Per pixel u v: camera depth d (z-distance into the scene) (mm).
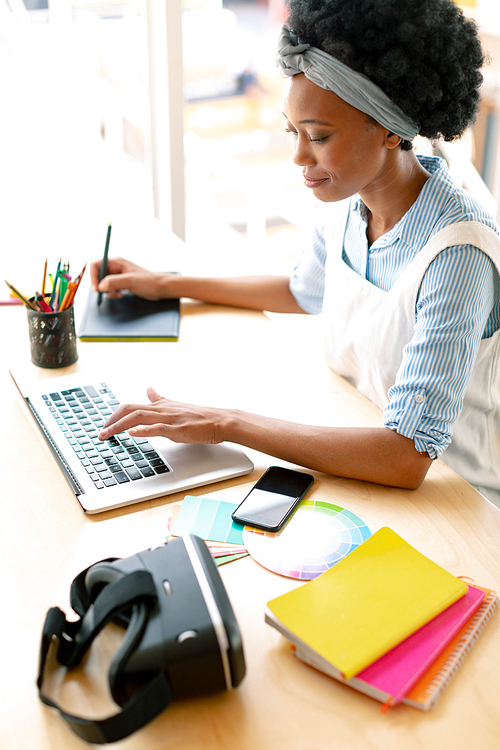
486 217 1021
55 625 647
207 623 607
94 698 616
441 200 1007
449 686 656
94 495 878
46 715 625
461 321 943
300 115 918
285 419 1054
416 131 948
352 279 1155
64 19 2818
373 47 865
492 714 630
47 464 951
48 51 2914
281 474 932
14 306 1368
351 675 623
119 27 2678
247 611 729
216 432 959
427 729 616
